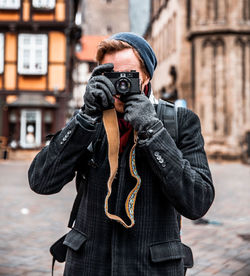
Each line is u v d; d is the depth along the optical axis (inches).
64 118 960.3
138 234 54.7
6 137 959.6
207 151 1023.0
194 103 1055.0
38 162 58.5
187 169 54.1
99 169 57.6
